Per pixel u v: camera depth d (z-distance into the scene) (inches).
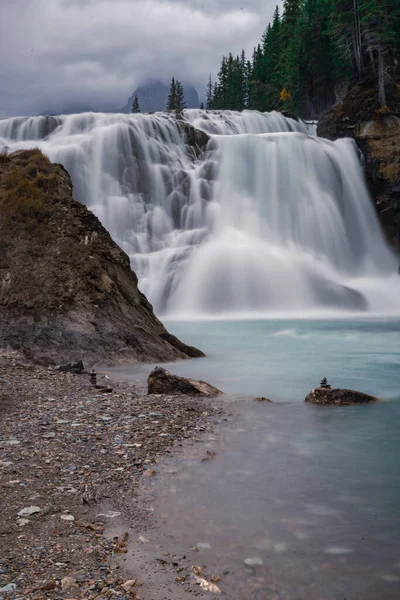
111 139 1828.2
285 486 235.1
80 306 652.7
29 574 157.3
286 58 3612.2
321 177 2050.9
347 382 520.7
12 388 432.1
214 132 2306.8
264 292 1541.6
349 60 2812.5
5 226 714.8
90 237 741.9
